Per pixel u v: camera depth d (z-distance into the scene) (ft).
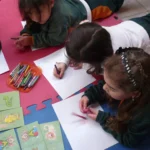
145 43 4.13
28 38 4.33
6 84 3.86
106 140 3.31
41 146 3.23
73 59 3.52
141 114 3.04
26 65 4.06
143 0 6.27
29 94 3.75
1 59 4.17
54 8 4.20
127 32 4.06
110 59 2.97
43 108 3.60
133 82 2.77
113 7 5.31
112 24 5.05
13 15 4.87
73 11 4.51
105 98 3.65
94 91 3.65
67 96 3.73
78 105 3.62
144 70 2.80
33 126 3.40
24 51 4.31
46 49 4.36
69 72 3.99
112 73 2.82
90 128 3.40
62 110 3.57
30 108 3.60
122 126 3.24
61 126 3.42
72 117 3.50
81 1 4.76
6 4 5.06
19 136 3.31
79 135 3.34
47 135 3.32
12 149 3.20
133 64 2.78
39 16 4.00
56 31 4.25
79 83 3.87
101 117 3.41
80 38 3.34
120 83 2.80
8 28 4.67
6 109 3.57
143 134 3.16
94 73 3.90
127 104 3.06
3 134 3.33
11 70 4.04
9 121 3.45
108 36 3.48
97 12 5.03
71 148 3.23
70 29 4.42
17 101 3.66
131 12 6.02
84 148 3.23
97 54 3.37
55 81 3.90
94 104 3.66
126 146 3.26
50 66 4.09
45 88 3.82
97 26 3.53
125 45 3.85
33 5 3.86
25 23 4.74
